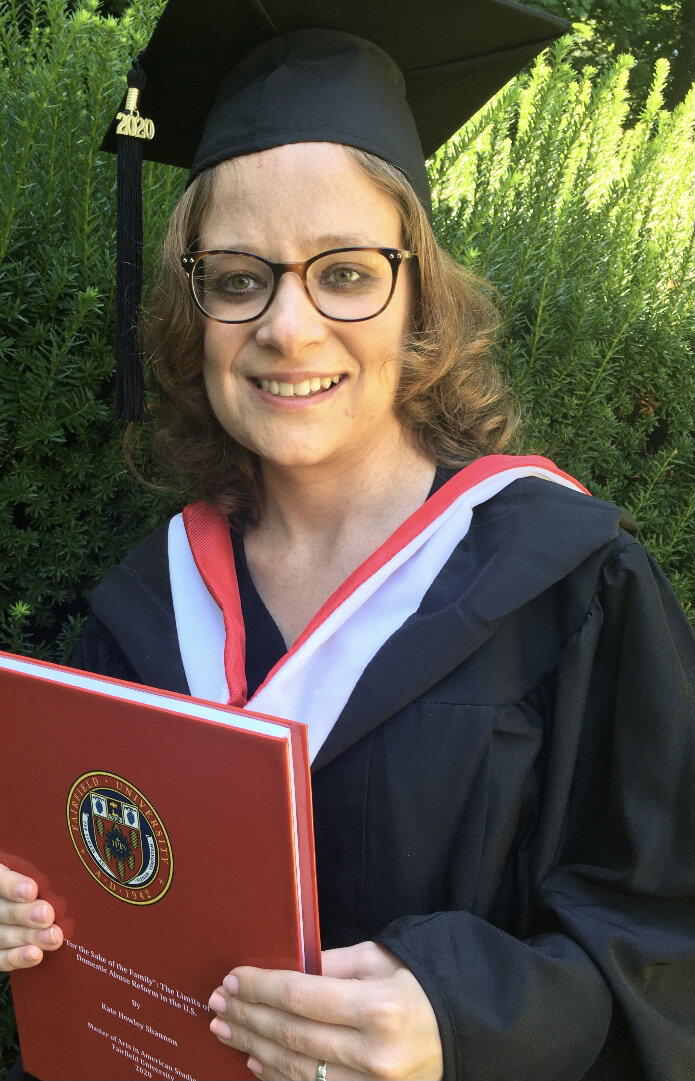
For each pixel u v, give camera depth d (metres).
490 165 1.83
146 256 1.58
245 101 1.04
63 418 1.59
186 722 0.75
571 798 1.00
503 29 1.13
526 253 1.71
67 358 1.55
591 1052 0.85
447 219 1.80
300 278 0.98
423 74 1.20
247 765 0.73
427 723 0.96
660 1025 0.89
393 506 1.13
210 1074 0.87
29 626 1.77
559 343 1.77
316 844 1.00
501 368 1.68
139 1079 0.93
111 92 1.57
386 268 1.01
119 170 1.24
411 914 0.96
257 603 1.18
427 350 1.11
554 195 1.77
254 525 1.26
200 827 0.78
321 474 1.12
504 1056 0.79
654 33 7.18
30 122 1.45
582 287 1.73
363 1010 0.74
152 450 1.52
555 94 1.81
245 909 0.78
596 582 0.98
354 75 1.04
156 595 1.23
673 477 1.90
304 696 1.00
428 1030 0.77
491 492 1.07
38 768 0.88
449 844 0.96
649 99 2.13
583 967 0.87
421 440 1.18
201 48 1.13
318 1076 0.76
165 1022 0.89
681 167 2.03
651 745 0.94
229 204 1.00
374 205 1.00
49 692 0.84
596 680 0.99
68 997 0.97
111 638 1.27
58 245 1.55
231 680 1.09
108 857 0.86
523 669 1.00
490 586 0.96
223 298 1.04
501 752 0.96
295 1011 0.76
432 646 0.95
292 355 0.98
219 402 1.10
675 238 1.99
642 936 0.92
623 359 1.85
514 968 0.83
